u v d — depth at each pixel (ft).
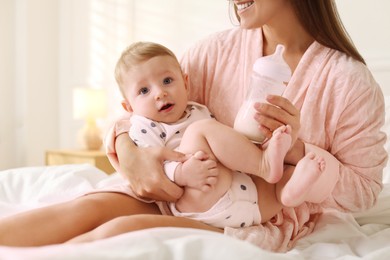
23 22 12.96
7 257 2.05
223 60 4.53
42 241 3.19
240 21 4.25
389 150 5.91
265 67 3.55
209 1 10.12
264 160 3.44
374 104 4.01
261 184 3.71
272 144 3.36
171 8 10.87
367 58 7.67
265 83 3.56
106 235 2.87
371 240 3.86
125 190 3.74
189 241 2.31
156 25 11.23
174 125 4.01
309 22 4.13
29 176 5.92
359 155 4.01
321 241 3.92
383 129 6.12
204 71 4.66
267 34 4.37
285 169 3.73
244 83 4.35
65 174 5.83
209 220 3.48
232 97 4.42
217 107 4.48
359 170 4.04
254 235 3.44
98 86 12.48
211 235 2.55
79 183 5.65
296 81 4.11
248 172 3.51
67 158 11.18
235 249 2.29
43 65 13.29
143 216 3.09
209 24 10.15
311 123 4.03
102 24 12.35
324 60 4.09
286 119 3.45
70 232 3.28
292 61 4.27
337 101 3.99
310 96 4.05
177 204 3.63
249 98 3.66
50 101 13.48
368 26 7.68
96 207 3.47
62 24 13.42
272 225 3.72
